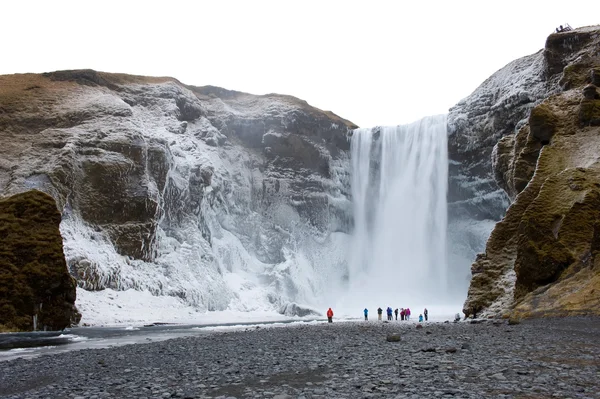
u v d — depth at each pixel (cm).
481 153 7544
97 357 1723
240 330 3256
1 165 6197
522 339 1767
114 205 6084
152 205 6253
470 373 1070
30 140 6638
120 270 5534
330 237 8369
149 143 6675
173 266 6188
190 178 7175
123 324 4381
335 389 965
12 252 3284
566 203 3069
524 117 6738
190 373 1263
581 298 2456
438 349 1494
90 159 6109
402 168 8512
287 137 8506
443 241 7856
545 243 2934
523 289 2975
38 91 7388
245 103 9219
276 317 5903
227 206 7788
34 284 3222
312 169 8556
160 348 1966
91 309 4716
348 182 8906
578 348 1477
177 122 7844
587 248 2833
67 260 5069
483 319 3050
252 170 8375
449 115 8044
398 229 8312
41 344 2423
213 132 8206
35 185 5681
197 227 7031
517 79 7206
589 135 3572
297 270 7650
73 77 7919
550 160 3531
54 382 1234
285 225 8069
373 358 1384
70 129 6550
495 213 7650
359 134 9050
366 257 8431
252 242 7869
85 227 5828
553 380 973
